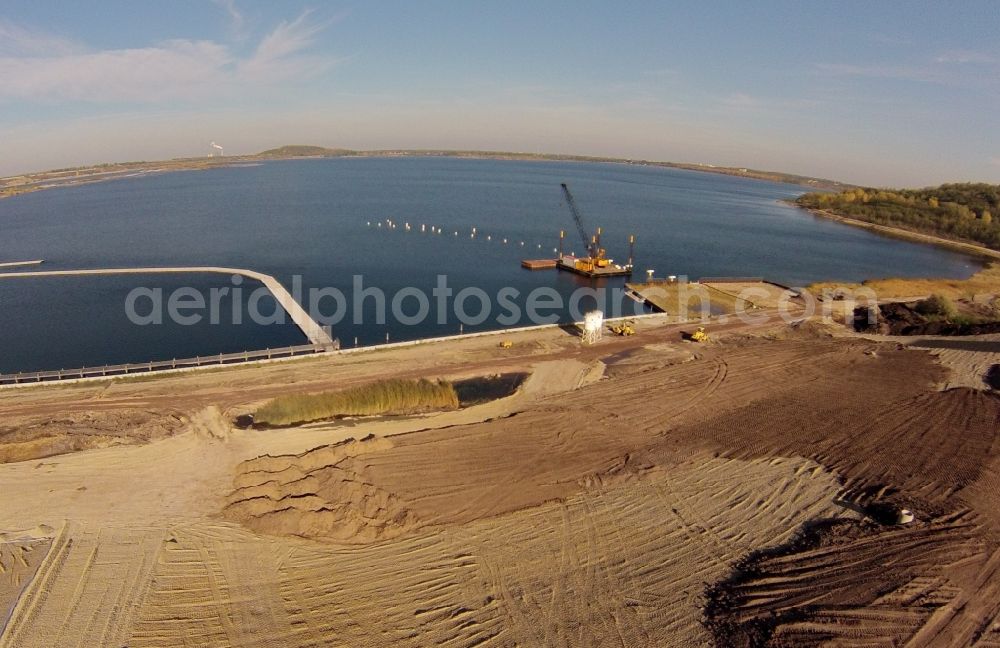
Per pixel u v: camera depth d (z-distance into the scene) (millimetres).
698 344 54750
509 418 38250
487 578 24094
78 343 58156
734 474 32094
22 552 24938
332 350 52031
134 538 25969
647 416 39188
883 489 29938
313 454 31719
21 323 64000
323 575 24156
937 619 20734
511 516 28125
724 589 23266
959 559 24016
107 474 30969
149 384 43625
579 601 22844
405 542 26250
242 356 50969
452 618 21938
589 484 30953
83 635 20844
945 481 30750
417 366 48188
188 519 27359
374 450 33438
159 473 31203
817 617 20781
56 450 33250
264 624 21531
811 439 35969
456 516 28062
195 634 21000
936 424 37594
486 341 55000
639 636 21047
